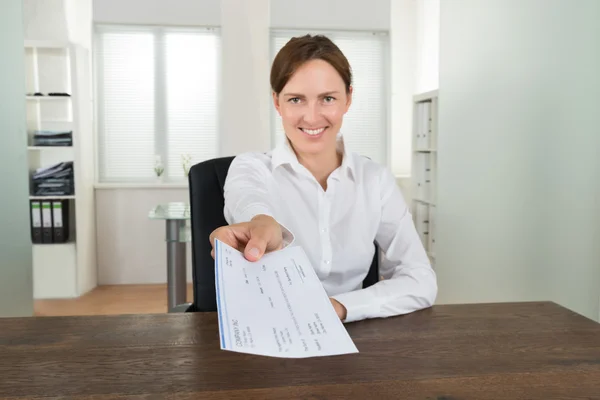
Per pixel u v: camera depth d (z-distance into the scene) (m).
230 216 1.29
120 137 5.04
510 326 0.95
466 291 3.01
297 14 5.11
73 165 4.44
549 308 1.07
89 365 0.77
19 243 2.34
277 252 0.88
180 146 5.10
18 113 2.34
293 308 0.74
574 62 2.28
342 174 1.38
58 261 4.40
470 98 2.92
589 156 2.25
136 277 4.95
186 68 5.05
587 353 0.82
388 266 1.41
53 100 4.63
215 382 0.71
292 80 1.18
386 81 5.40
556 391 0.69
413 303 1.05
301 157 1.38
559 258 2.39
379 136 5.45
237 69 4.85
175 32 5.02
